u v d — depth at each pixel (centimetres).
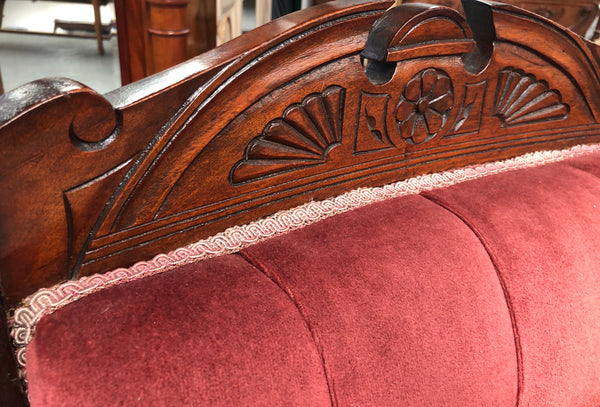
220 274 44
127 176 43
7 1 328
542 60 68
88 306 40
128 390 35
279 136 51
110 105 39
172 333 38
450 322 48
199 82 44
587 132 82
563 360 57
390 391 44
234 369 38
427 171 67
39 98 36
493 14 60
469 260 52
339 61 52
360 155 59
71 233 42
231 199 51
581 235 60
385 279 47
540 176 68
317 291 44
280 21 49
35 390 35
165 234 47
